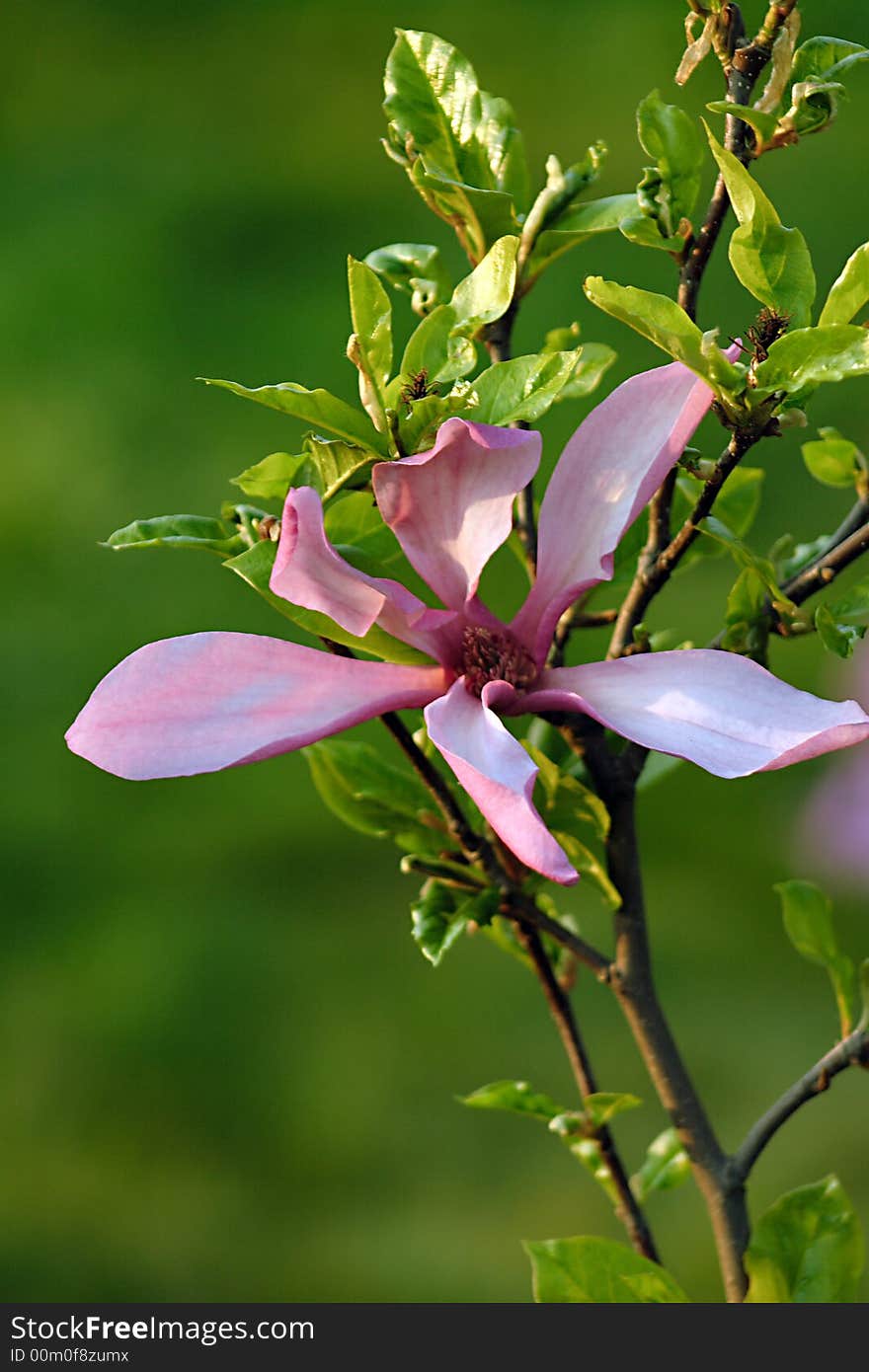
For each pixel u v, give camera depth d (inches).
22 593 158.7
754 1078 103.3
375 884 125.6
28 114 243.9
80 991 116.5
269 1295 92.7
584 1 253.1
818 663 128.0
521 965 115.6
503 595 133.5
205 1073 108.1
